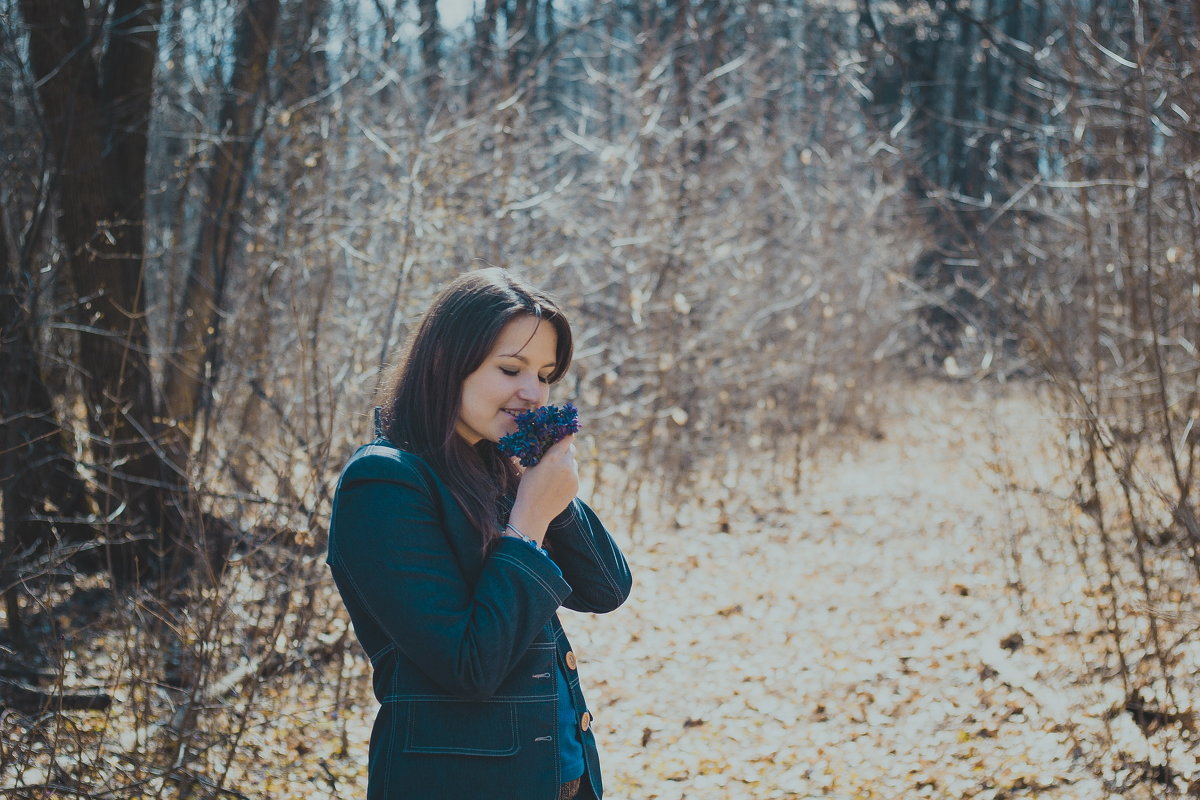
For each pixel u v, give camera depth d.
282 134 6.71
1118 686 4.55
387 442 1.81
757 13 12.70
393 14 7.81
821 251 11.53
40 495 5.43
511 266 7.07
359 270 6.57
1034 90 6.52
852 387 11.94
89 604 5.29
